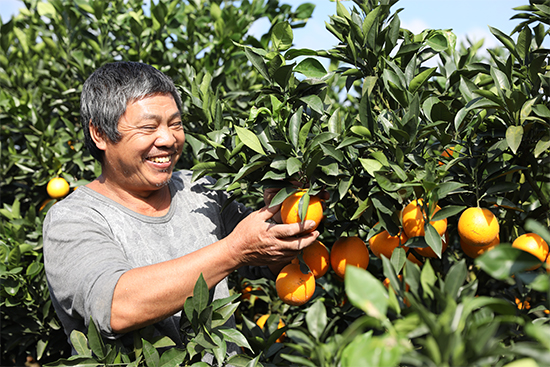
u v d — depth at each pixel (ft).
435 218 4.63
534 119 4.71
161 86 5.85
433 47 5.84
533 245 4.79
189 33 11.35
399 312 3.10
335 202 5.04
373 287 2.68
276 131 5.54
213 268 4.99
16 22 13.97
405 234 4.99
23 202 12.37
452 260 7.28
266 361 5.69
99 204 5.91
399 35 6.39
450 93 6.65
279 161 4.96
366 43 5.92
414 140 4.92
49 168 10.91
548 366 2.49
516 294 7.04
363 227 5.87
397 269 4.53
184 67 11.60
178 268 4.89
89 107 5.81
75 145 11.17
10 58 12.83
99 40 11.60
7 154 12.13
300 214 4.59
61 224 5.63
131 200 6.19
